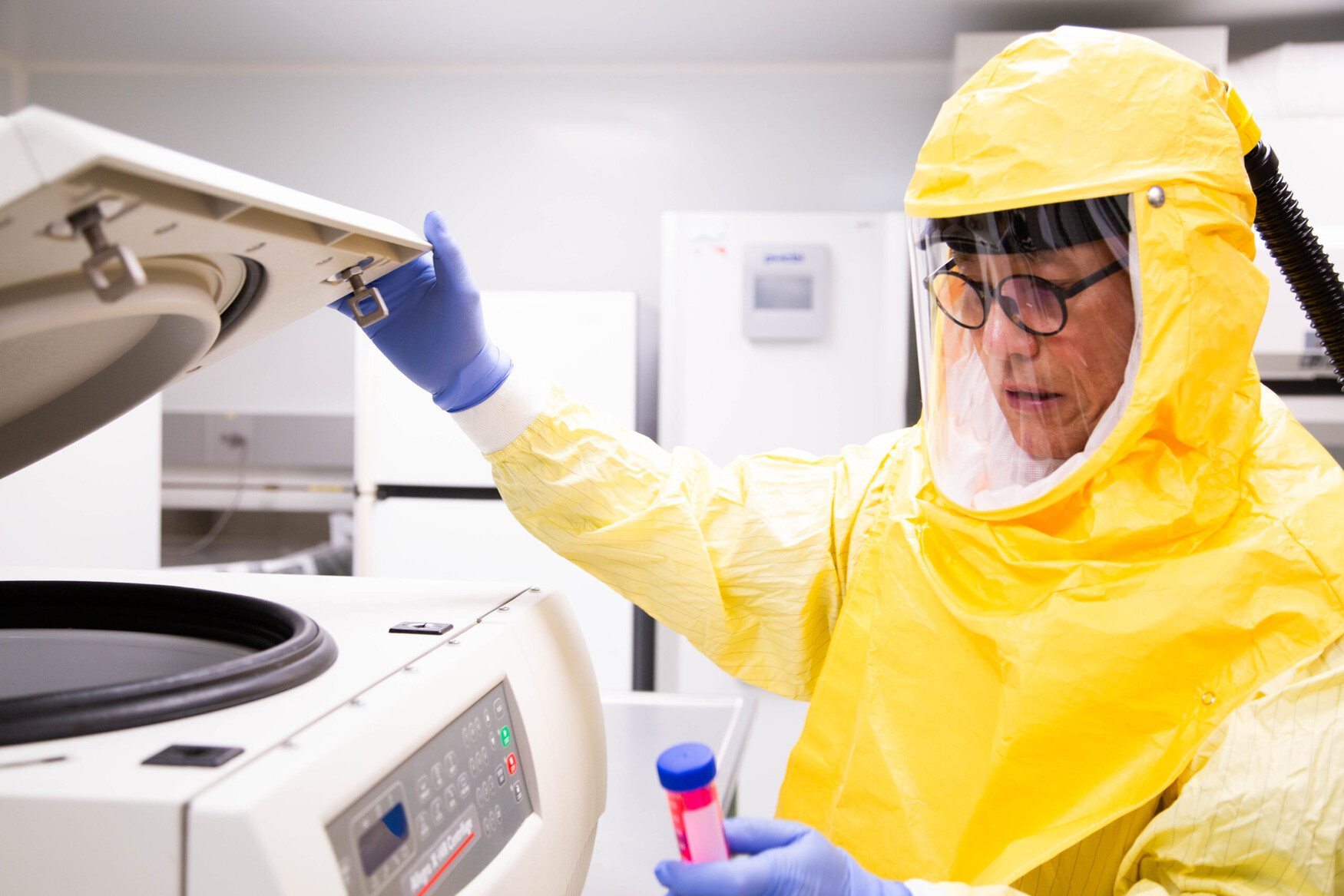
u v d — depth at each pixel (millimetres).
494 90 3320
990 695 769
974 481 828
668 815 1003
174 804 379
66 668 717
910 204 814
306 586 821
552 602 793
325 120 3359
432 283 831
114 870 379
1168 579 686
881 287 2504
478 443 902
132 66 3354
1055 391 761
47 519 1707
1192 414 702
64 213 397
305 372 3373
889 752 807
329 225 546
